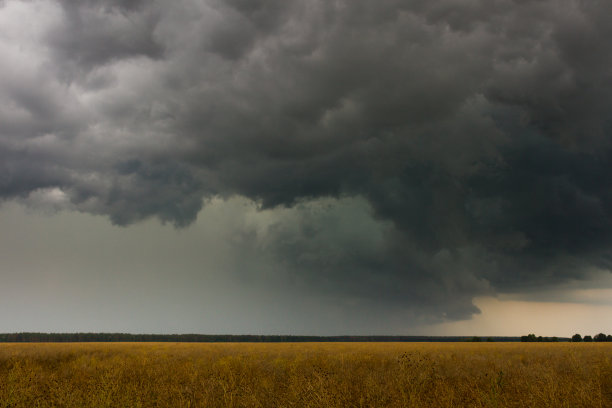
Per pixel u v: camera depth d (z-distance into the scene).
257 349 42.94
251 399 11.53
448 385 14.35
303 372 18.05
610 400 11.69
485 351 36.97
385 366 21.36
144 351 36.56
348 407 11.09
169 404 11.52
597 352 31.45
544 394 11.03
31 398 11.34
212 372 17.44
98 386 11.70
